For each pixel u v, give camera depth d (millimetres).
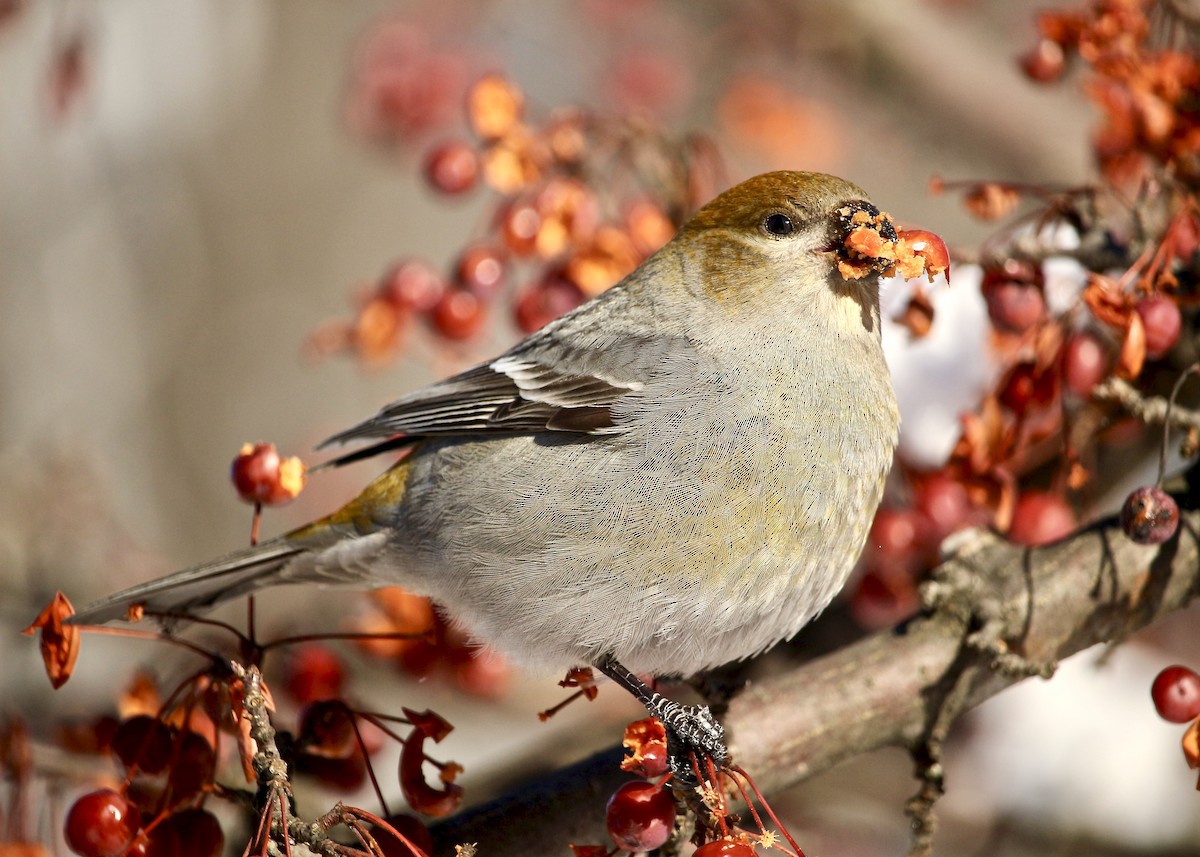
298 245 23047
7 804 8828
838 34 15594
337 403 22641
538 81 18047
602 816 7828
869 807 11344
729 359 8703
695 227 9250
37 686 11867
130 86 18891
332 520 9047
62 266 18500
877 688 8094
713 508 8375
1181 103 8523
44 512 12898
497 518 8625
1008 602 8141
